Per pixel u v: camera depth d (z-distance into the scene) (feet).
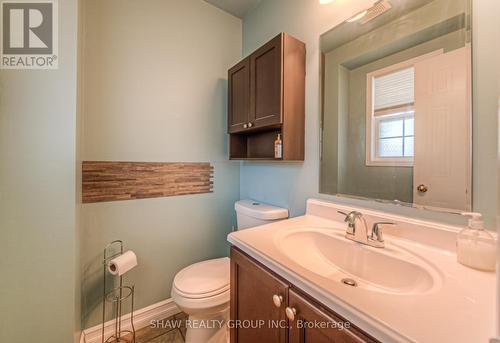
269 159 4.28
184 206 5.20
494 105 2.18
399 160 2.91
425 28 2.69
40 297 3.00
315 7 4.05
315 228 3.32
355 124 3.43
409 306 1.55
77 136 3.28
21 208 2.89
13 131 2.84
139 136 4.54
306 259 3.01
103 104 4.12
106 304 4.24
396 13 2.97
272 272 2.35
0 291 2.83
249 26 5.79
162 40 4.79
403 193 2.87
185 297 3.53
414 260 2.30
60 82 3.04
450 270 2.04
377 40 3.17
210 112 5.55
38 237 2.97
